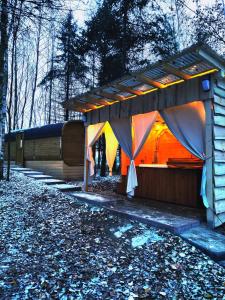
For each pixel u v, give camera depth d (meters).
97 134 7.32
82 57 11.62
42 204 5.39
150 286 2.65
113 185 8.98
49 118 19.11
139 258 3.20
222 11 7.88
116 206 5.38
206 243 3.48
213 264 3.08
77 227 4.18
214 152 4.29
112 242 3.63
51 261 3.09
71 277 2.75
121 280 2.74
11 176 8.58
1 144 7.65
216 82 4.38
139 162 7.87
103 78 10.53
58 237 3.79
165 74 4.50
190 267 3.00
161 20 9.36
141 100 5.71
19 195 5.96
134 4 9.19
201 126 4.58
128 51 9.93
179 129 4.91
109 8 9.56
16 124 17.80
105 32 9.94
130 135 6.04
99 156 14.30
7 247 3.40
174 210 5.27
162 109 5.18
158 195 6.39
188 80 4.67
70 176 10.19
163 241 3.62
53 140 10.49
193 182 5.61
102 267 2.98
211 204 4.23
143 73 4.52
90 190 7.82
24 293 2.44
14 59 9.26
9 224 4.19
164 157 8.12
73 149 10.34
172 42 9.77
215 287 2.64
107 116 6.82
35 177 8.77
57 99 18.75
